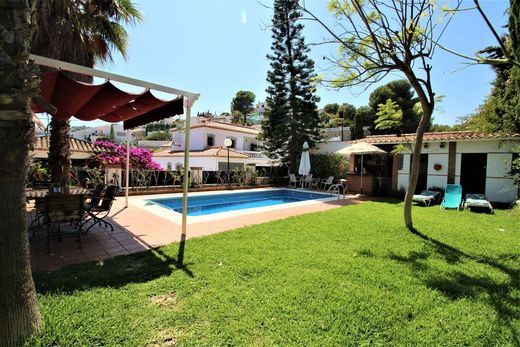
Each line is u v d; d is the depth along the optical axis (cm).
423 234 613
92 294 316
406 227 659
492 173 1095
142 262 419
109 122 854
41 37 631
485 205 910
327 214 841
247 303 306
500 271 414
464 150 1164
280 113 1978
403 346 245
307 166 1712
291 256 457
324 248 505
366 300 320
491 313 301
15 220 222
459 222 751
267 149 2056
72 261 419
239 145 2731
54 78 425
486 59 388
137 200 1041
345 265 422
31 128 220
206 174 1508
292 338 251
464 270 416
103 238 545
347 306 305
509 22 454
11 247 221
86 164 1319
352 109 3631
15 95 200
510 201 1050
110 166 1174
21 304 228
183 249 481
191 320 273
